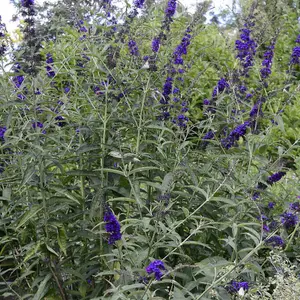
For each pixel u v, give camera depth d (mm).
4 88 1346
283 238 1125
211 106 1523
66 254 1211
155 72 1525
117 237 1012
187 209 1184
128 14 1596
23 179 1104
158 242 1136
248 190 1337
